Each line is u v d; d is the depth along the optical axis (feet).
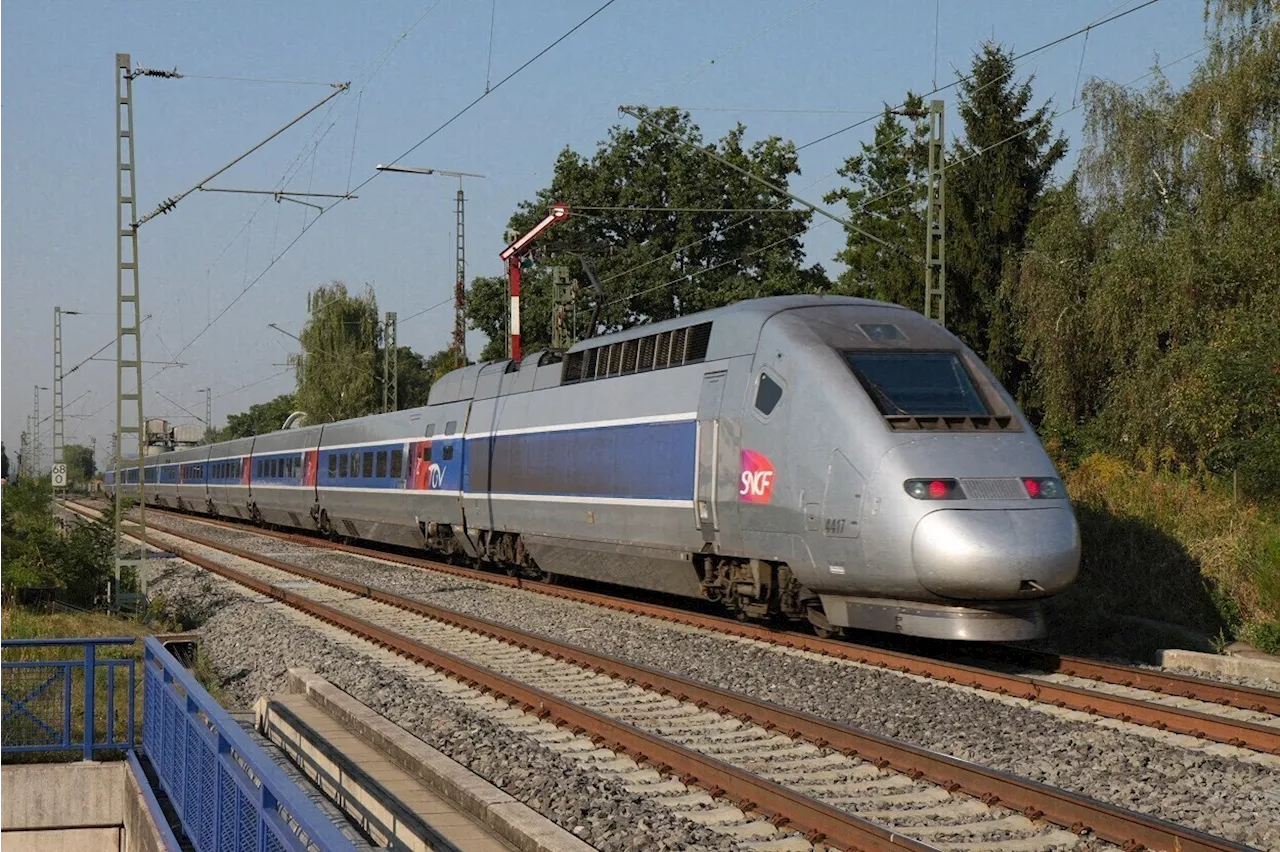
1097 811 22.49
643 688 38.86
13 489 108.78
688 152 165.48
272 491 133.69
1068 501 40.98
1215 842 20.33
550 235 166.20
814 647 44.96
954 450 40.78
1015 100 121.19
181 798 28.04
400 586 75.05
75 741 35.73
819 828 23.09
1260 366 68.59
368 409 222.07
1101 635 49.85
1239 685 36.09
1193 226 85.51
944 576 38.81
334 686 39.45
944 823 23.72
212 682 47.29
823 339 45.37
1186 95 92.58
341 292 225.97
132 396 71.67
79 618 59.57
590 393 61.72
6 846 34.17
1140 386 81.97
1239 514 56.85
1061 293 93.35
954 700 35.27
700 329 52.90
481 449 75.56
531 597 67.05
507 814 24.36
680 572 54.29
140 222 71.72
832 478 42.57
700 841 22.88
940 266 69.36
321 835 14.11
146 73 71.82
